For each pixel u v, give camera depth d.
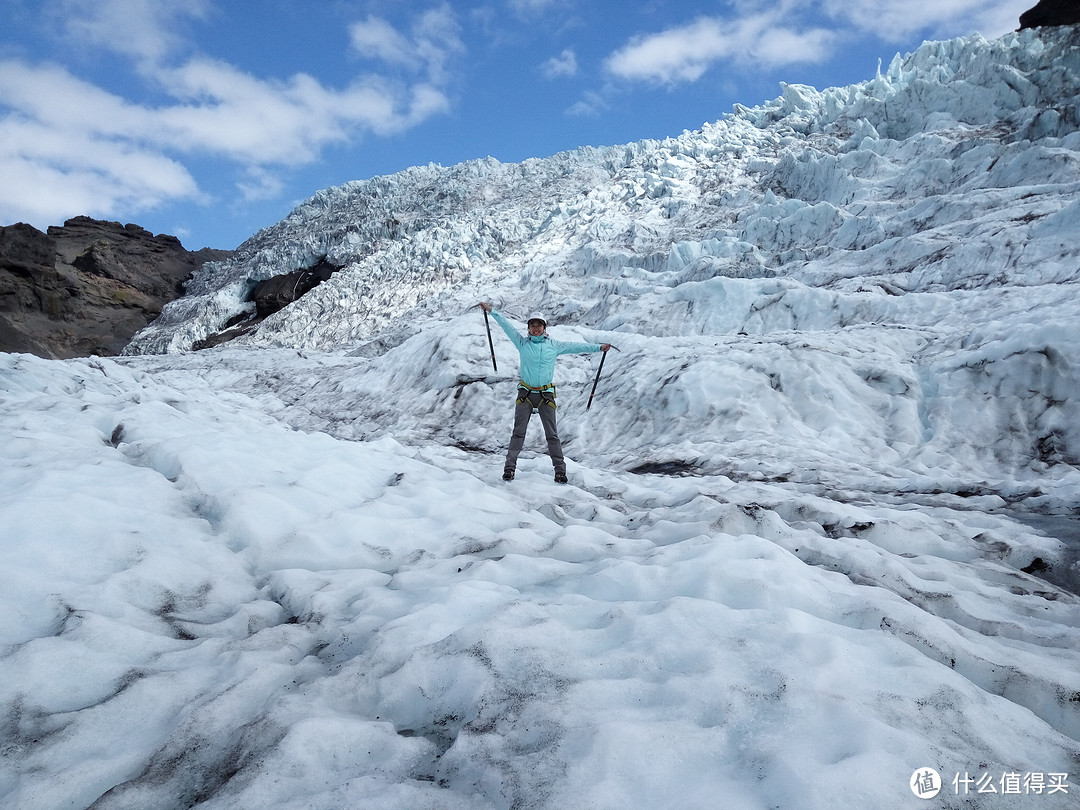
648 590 3.32
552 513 5.38
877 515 5.18
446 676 2.59
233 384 21.83
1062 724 2.39
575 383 14.56
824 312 15.55
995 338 10.17
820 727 2.05
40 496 4.00
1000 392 9.31
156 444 5.58
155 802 2.01
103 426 7.01
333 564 4.11
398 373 17.45
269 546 4.13
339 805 1.85
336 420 15.91
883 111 32.59
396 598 3.45
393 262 42.78
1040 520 5.58
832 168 28.55
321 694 2.53
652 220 34.44
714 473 8.43
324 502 4.90
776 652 2.53
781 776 1.79
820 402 10.30
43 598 3.09
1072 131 22.81
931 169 24.23
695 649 2.58
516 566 3.86
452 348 16.16
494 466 8.01
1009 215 17.36
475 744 2.13
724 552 3.62
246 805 1.88
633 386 12.52
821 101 42.56
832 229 23.91
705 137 42.38
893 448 9.00
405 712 2.51
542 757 2.01
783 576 3.29
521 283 32.59
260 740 2.19
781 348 11.62
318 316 40.94
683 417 11.01
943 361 10.44
